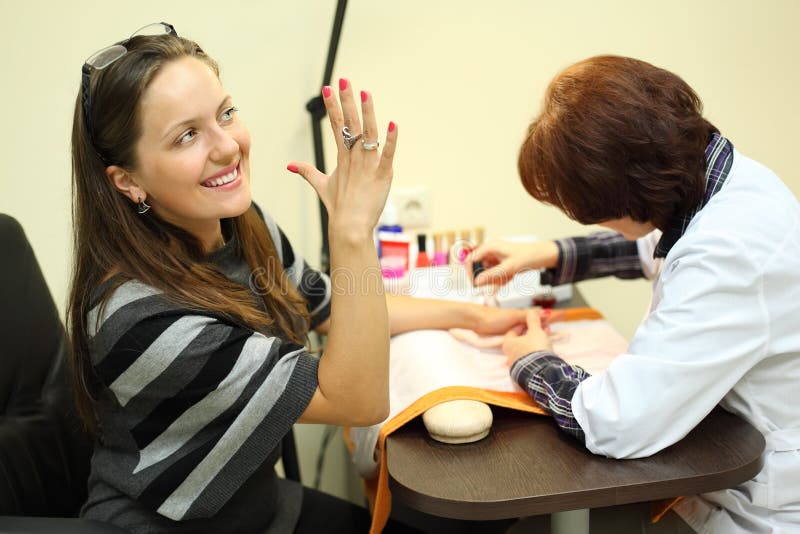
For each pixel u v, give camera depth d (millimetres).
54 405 1032
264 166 1491
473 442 898
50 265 1397
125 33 1310
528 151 928
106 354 818
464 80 1558
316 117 1397
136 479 849
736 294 812
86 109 806
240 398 816
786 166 1827
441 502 779
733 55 1680
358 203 820
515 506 773
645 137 837
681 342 815
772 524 906
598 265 1315
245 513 962
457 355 1103
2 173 1316
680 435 829
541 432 917
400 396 1013
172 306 825
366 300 834
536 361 994
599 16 1576
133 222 856
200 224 926
